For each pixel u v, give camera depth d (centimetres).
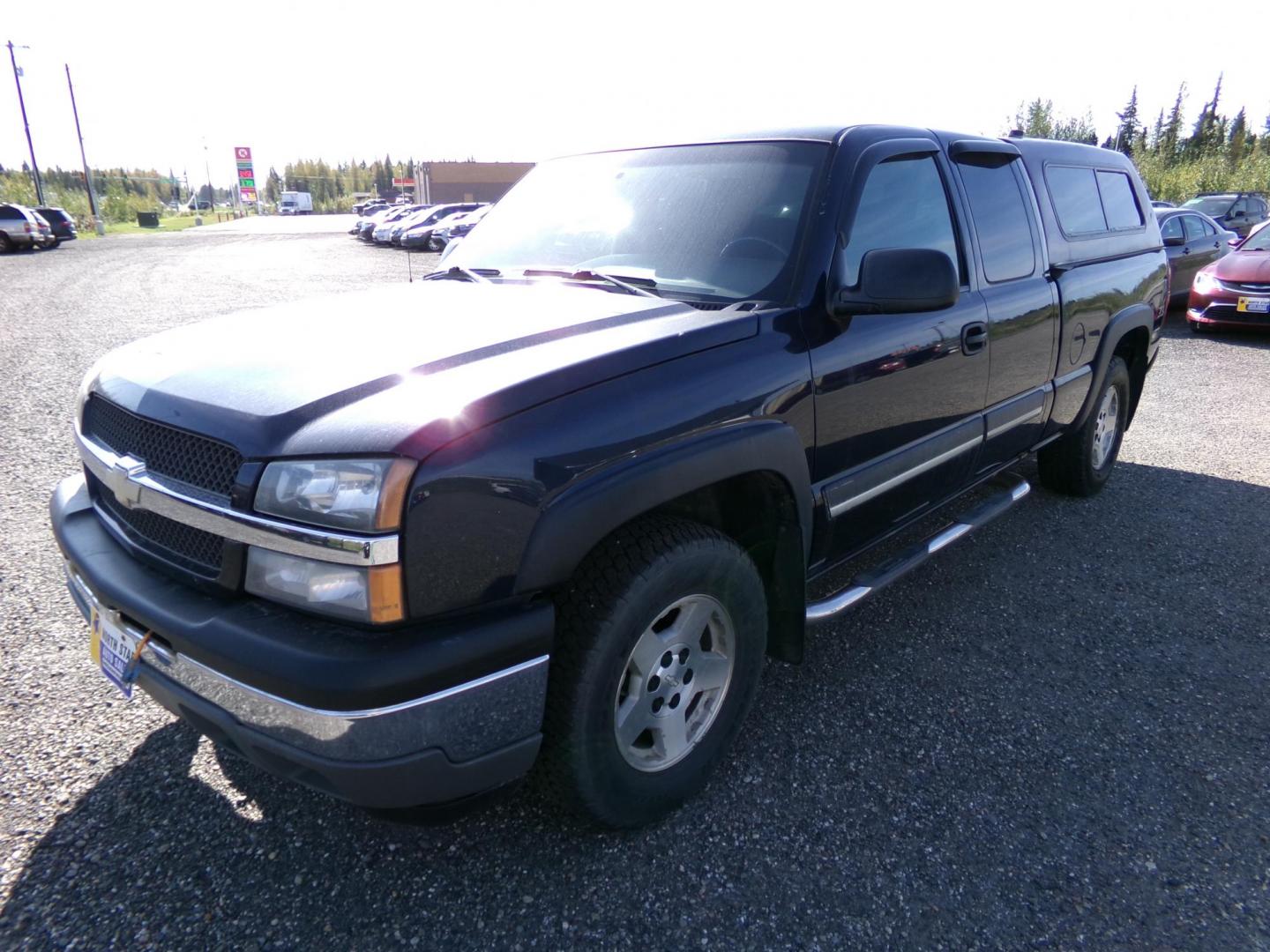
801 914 210
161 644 197
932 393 305
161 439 206
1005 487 402
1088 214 443
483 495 180
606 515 196
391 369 204
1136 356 514
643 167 322
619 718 220
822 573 290
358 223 4075
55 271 2014
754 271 265
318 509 175
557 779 212
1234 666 327
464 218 2838
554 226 324
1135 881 222
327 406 189
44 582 369
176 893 212
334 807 242
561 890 216
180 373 218
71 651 316
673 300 263
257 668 175
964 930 206
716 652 244
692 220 288
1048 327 382
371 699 170
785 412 242
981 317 328
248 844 228
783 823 240
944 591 384
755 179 287
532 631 188
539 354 211
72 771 254
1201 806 251
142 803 241
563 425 194
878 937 204
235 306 1348
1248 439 637
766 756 269
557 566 190
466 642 180
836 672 319
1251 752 276
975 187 345
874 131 300
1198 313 1061
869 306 250
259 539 181
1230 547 437
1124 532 455
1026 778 261
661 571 210
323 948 198
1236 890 219
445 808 200
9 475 505
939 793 254
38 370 820
